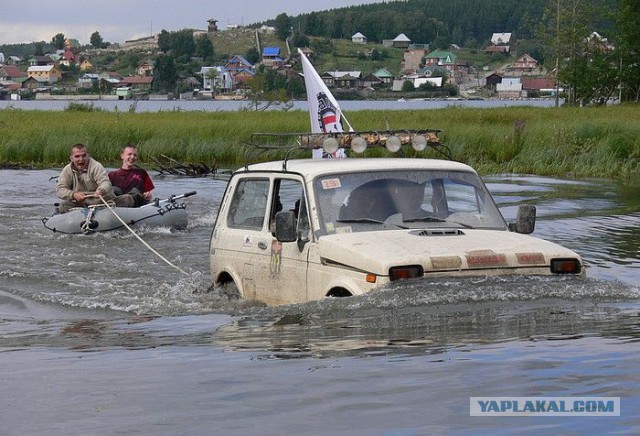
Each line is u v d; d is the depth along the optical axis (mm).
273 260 11547
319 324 9625
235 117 61531
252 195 12383
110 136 44562
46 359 8898
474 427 6246
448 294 9883
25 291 13727
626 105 98688
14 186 31141
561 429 6156
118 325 10922
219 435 6281
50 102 190375
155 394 7324
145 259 17109
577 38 102375
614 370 7418
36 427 6590
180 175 35969
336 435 6184
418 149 12258
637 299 10320
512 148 39531
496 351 8125
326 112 25844
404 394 6988
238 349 8828
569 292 10188
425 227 10992
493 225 11414
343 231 10898
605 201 25062
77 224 20438
